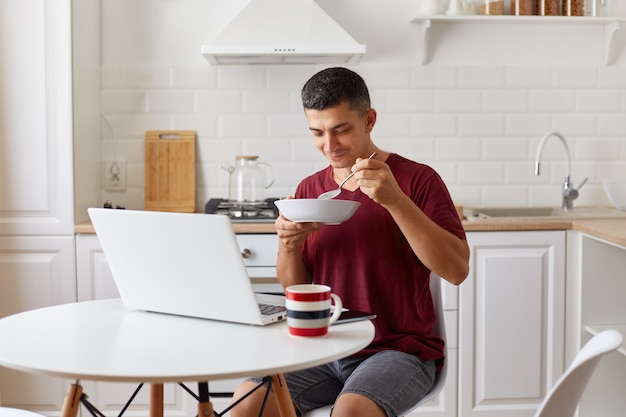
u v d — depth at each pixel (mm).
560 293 3178
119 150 3619
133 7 3594
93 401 3150
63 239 3158
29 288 3164
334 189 2109
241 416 1912
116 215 1711
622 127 3719
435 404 3188
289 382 2000
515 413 3199
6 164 3148
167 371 1362
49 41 3145
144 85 3607
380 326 2012
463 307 3156
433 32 3643
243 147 3645
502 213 3674
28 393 3158
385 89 3650
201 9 3609
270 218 3172
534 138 3693
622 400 3229
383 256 2016
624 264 3174
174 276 1714
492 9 3523
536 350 3186
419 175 2049
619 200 3389
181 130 3623
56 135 3150
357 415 1714
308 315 1589
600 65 3697
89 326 1700
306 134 3646
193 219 1606
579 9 3572
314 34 3279
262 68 3621
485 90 3670
